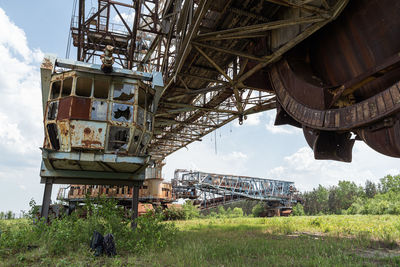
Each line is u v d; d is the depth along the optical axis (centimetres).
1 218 1991
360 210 5112
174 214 3778
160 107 2772
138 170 1385
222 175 5759
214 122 3122
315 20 1167
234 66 1981
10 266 693
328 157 1312
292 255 819
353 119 1091
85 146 1241
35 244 898
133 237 1044
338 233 1269
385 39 1070
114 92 1355
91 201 1269
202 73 2231
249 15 1494
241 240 1153
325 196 9219
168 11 2208
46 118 1318
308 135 1353
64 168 1334
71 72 1323
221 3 1399
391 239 1077
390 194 5188
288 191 6550
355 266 653
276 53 1461
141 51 2812
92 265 703
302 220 2361
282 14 1480
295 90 1395
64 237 913
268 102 2386
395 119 977
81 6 2455
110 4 2612
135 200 1441
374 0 1066
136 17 2236
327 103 1216
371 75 1057
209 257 812
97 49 2839
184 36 1694
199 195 5547
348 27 1199
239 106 2458
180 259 751
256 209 7225
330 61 1338
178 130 3625
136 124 1340
